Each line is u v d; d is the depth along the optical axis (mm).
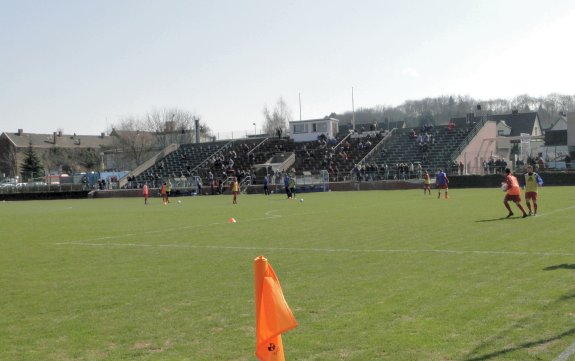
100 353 7324
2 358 7227
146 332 8203
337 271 12430
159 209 39625
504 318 8156
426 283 10773
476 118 88688
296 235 19688
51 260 15766
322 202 39938
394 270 12258
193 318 8898
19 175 117438
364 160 67188
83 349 7520
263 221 25906
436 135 68250
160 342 7695
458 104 154750
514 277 10984
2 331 8500
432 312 8633
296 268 12992
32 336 8188
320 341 7414
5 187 76250
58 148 122125
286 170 68500
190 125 118750
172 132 113812
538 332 7453
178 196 65500
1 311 9758
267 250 16219
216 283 11672
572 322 7855
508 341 7129
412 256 14062
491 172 57938
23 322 9000
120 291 11141
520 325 7789
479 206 30047
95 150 124062
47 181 86875
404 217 25094
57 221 30719
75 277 12883
